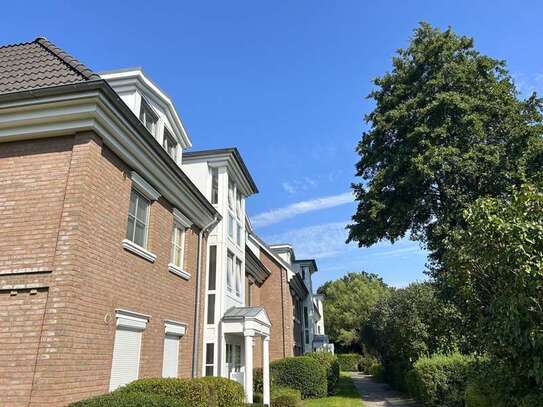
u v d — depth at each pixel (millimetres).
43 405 5660
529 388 4637
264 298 24188
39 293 6398
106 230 7508
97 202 7227
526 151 17812
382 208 20016
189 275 12070
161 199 10336
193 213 12398
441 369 13242
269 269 24688
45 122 7199
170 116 12266
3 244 6844
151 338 9203
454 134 18672
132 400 5801
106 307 7332
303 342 34625
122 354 7941
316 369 19438
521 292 4305
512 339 4520
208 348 13117
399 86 21203
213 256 14203
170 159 9664
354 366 51031
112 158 7934
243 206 17688
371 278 66938
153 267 9602
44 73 7812
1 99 6910
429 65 21000
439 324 17078
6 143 7492
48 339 5996
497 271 4766
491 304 4859
